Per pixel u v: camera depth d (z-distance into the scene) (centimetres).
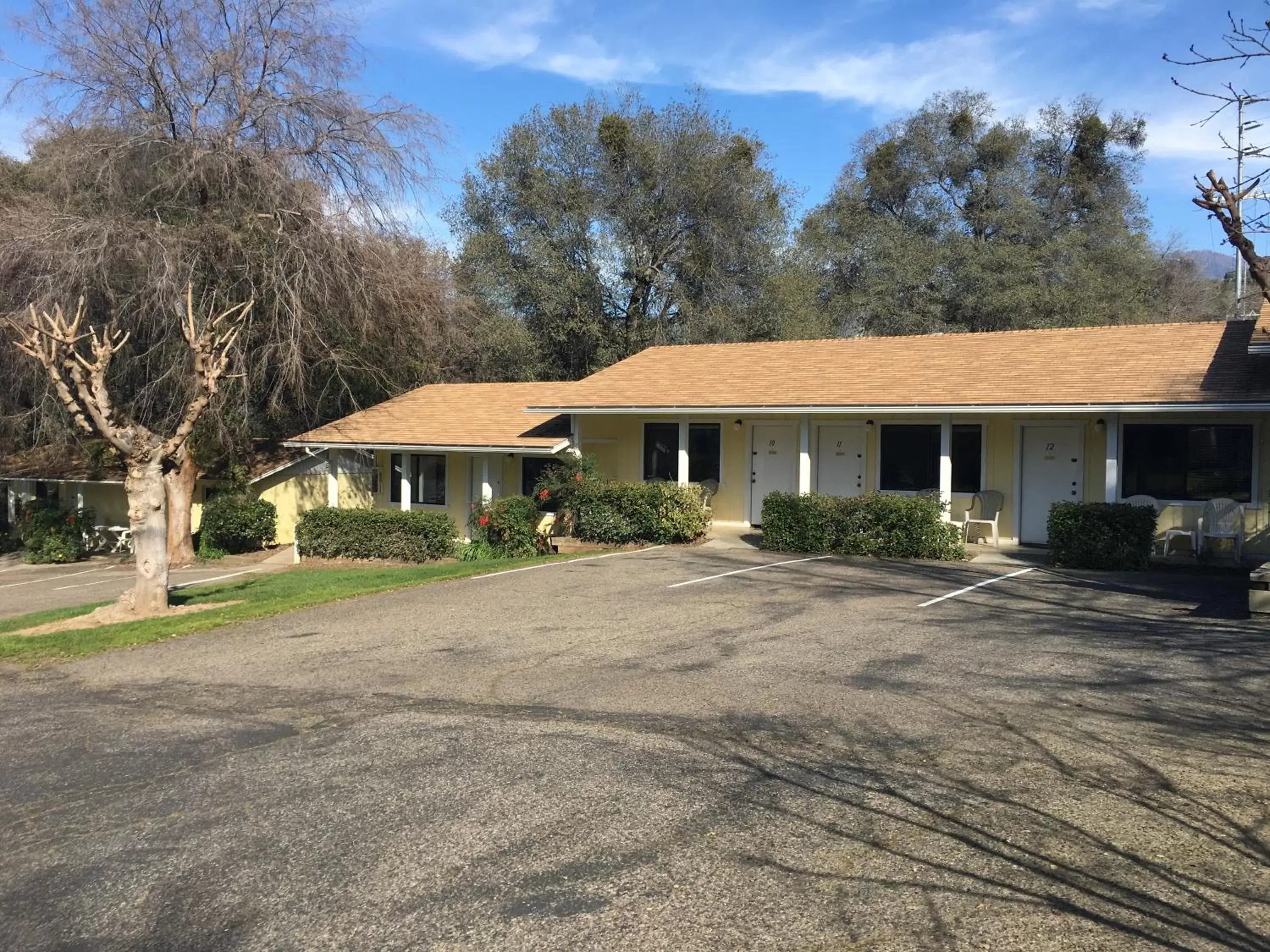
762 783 565
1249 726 652
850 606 1152
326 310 2367
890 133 4334
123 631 1159
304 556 2184
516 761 622
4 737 748
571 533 1975
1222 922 398
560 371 3600
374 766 625
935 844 476
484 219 3653
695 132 3584
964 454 1841
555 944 395
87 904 450
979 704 720
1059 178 4066
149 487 1305
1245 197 818
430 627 1113
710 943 391
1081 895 422
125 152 2239
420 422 2319
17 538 3077
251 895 451
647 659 905
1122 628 990
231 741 705
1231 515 1465
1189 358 1658
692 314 3491
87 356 2244
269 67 2352
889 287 3603
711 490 2022
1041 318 3372
